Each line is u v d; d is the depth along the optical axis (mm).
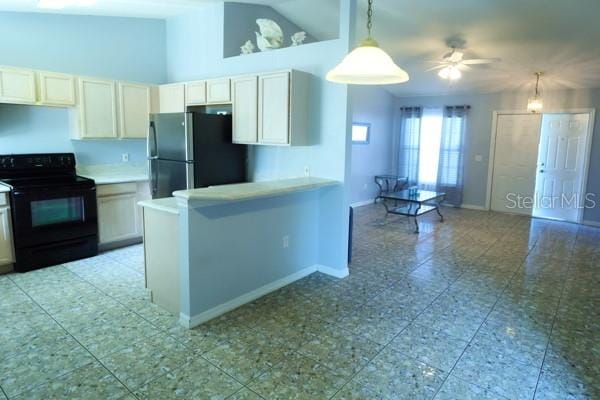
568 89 6551
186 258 2734
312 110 3828
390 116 8484
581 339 2725
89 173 4793
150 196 4789
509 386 2201
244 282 3217
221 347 2543
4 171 4051
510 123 7246
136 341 2592
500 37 4844
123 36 4934
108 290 3402
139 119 4891
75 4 3990
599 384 2229
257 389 2133
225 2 4551
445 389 2168
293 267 3725
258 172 4422
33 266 3842
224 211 2961
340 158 3695
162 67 5363
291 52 3930
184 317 2809
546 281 3838
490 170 7527
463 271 4082
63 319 2869
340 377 2254
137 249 4570
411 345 2613
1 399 2010
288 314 3035
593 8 3877
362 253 4672
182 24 5086
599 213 6449
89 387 2117
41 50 4270
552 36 4613
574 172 6691
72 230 4090
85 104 4375
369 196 8172
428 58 5930
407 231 5797
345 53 3525
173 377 2221
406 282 3746
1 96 3746
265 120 3834
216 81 4262
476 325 2908
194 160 4059
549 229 6098
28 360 2350
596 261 4504
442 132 7875
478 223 6445
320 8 5047
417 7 4391
